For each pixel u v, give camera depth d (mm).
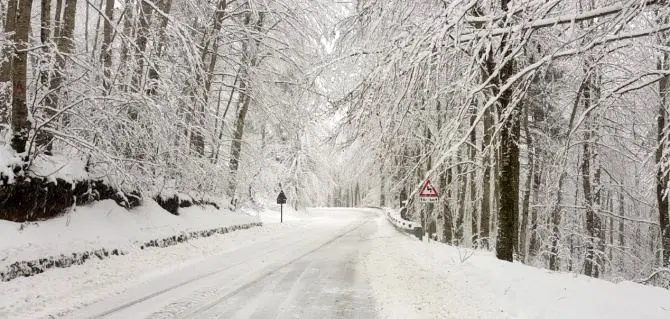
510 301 8109
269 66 27406
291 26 25859
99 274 10008
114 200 14891
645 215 29984
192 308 7547
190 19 21906
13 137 10914
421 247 17766
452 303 8102
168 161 16312
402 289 9359
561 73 12344
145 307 7539
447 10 6145
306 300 8266
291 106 26031
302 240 20234
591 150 18891
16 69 10984
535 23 6137
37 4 21484
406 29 8016
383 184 33938
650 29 5938
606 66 9586
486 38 6520
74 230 11758
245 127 32000
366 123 8516
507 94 9781
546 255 25234
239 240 18984
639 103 14117
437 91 6855
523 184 28781
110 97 12195
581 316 6922
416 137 14438
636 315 6879
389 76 7258
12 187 10258
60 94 13180
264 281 10047
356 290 9211
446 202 24703
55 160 12500
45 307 7328
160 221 16250
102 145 13562
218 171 20969
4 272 8461
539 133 21078
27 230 10438
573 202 24000
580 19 6027
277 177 45812
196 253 14391
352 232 26031
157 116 13945
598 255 20875
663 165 8016
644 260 27750
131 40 13391
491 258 12555
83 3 22672
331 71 10422
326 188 53906
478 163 20453
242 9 24750
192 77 15750
